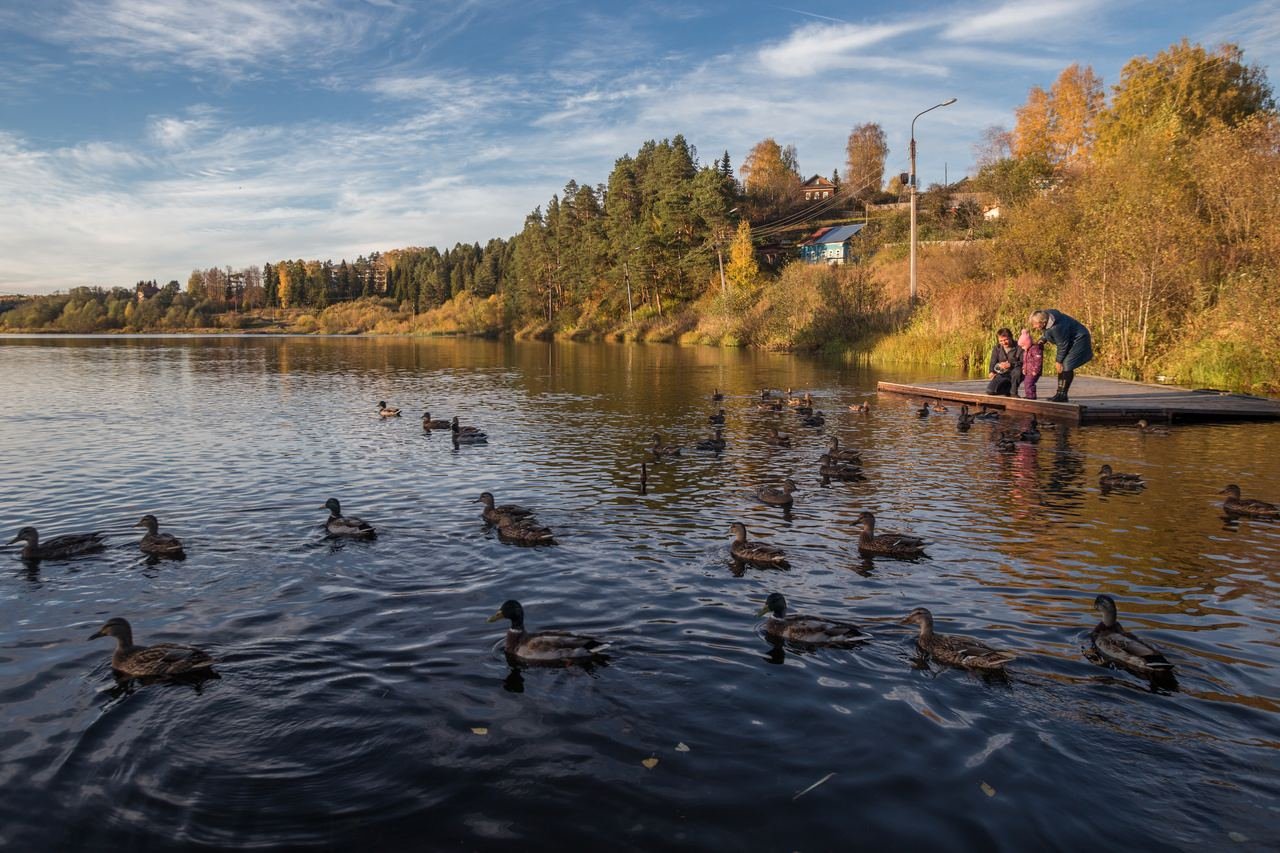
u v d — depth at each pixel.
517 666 9.83
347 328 187.75
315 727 8.41
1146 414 29.38
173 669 9.58
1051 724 8.38
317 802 7.17
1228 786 7.30
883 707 8.76
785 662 9.88
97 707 8.87
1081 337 30.73
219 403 38.59
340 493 19.06
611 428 29.81
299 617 11.36
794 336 74.00
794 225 141.50
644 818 6.89
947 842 6.58
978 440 26.45
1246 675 9.43
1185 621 11.04
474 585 12.66
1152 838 6.61
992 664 9.44
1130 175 45.97
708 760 7.75
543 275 146.62
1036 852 6.45
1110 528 15.75
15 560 14.00
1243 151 40.22
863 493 18.95
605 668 9.74
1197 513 16.86
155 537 14.42
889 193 155.50
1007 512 17.08
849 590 12.36
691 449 25.05
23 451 24.84
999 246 58.66
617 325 120.25
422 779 7.49
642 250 112.25
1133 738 8.10
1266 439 25.98
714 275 111.62
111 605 11.89
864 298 68.81
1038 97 100.50
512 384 48.50
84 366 65.50
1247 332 36.41
